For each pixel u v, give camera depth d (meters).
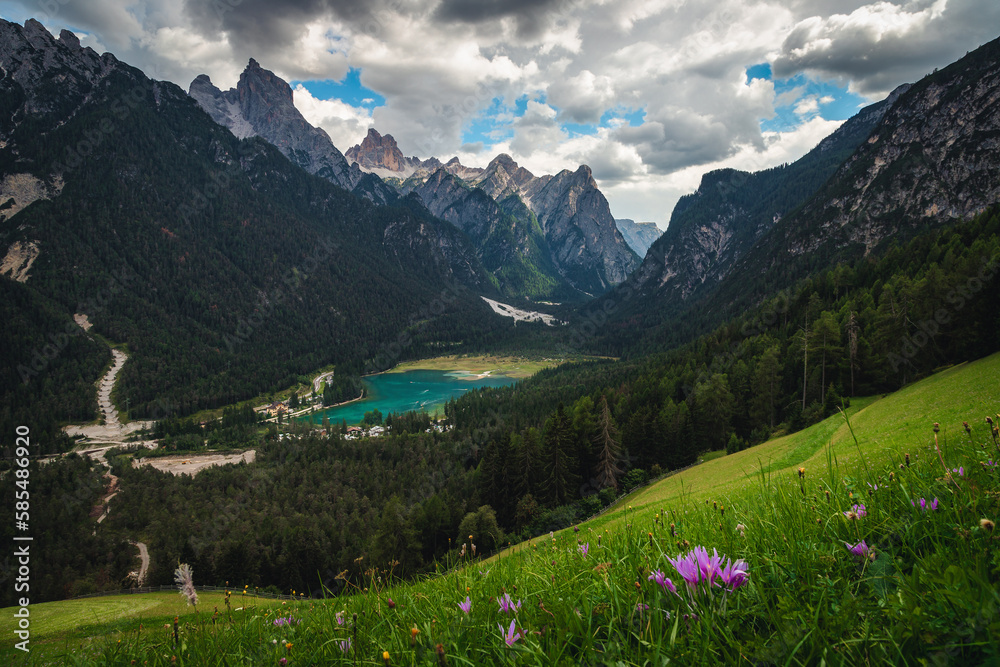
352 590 3.26
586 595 2.02
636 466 56.62
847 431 26.52
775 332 92.00
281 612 3.10
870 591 1.49
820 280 102.62
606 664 1.42
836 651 1.17
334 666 2.11
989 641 0.97
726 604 1.50
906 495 2.06
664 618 1.58
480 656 1.82
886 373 50.53
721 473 33.03
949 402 23.77
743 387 64.31
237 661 2.43
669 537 2.62
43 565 66.31
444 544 46.31
